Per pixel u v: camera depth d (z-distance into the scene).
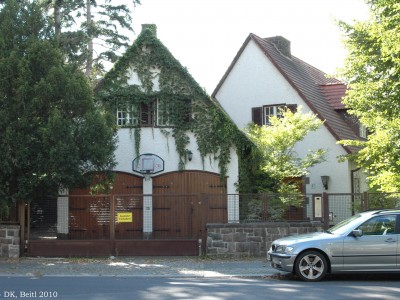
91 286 11.27
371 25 16.62
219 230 16.55
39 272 13.65
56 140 15.28
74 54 31.34
